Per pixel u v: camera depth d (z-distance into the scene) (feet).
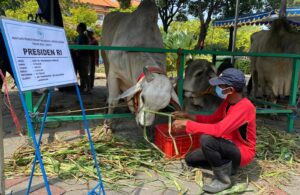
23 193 9.96
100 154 12.62
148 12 14.98
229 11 46.88
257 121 19.24
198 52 14.87
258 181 11.40
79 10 65.82
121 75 14.97
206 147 10.18
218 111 10.95
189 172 11.81
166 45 42.73
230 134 10.36
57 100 22.99
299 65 16.89
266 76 20.13
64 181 10.84
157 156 12.82
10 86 28.19
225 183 10.43
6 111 19.43
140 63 13.07
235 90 9.77
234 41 30.76
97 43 27.09
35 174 11.17
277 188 10.94
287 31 20.13
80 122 17.66
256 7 46.65
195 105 17.97
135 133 15.84
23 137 14.82
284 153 13.78
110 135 14.83
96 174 11.29
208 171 11.91
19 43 7.23
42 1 19.84
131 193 10.25
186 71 17.88
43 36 8.02
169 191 10.45
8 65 17.15
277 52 19.70
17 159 11.96
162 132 12.92
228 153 10.16
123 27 15.88
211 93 17.61
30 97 13.09
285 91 19.97
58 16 21.21
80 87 26.43
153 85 10.96
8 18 7.07
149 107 11.05
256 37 24.26
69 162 12.07
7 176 10.99
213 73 17.24
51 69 8.16
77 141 14.20
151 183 10.96
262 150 14.08
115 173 11.46
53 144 13.64
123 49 13.34
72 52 25.20
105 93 26.63
